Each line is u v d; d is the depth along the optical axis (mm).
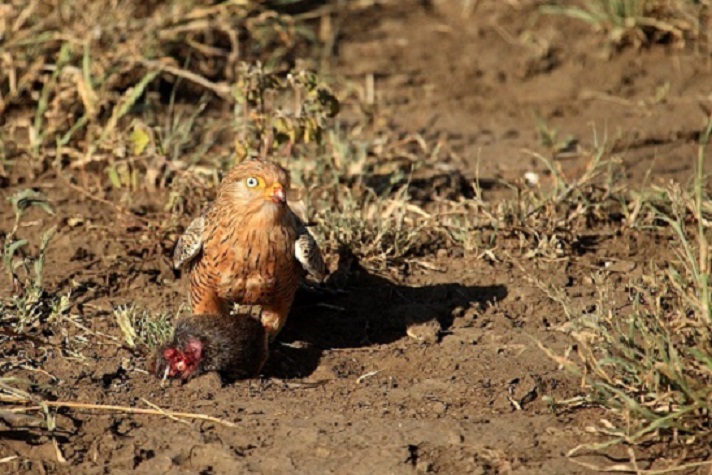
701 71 18125
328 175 14422
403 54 18859
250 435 9820
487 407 10289
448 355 11250
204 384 10547
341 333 11844
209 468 9500
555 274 12625
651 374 9547
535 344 11391
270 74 13992
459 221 13602
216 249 10711
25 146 14922
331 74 18047
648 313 10867
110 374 10688
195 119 16141
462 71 18328
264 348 10844
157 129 14438
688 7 18781
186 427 9938
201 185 13844
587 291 12328
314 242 11000
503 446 9672
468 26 19766
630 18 18688
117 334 11398
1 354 10922
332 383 10758
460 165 15398
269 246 10656
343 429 9906
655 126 16531
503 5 20391
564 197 13594
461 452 9617
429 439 9773
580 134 16391
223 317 10781
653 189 13758
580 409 10141
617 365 10125
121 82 16359
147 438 9789
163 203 14102
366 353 11383
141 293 12250
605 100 17422
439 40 19328
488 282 12578
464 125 16672
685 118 16766
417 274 12781
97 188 14352
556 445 9680
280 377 10977
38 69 15797
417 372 10992
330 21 19766
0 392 10258
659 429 9555
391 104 17250
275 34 18656
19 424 9883
